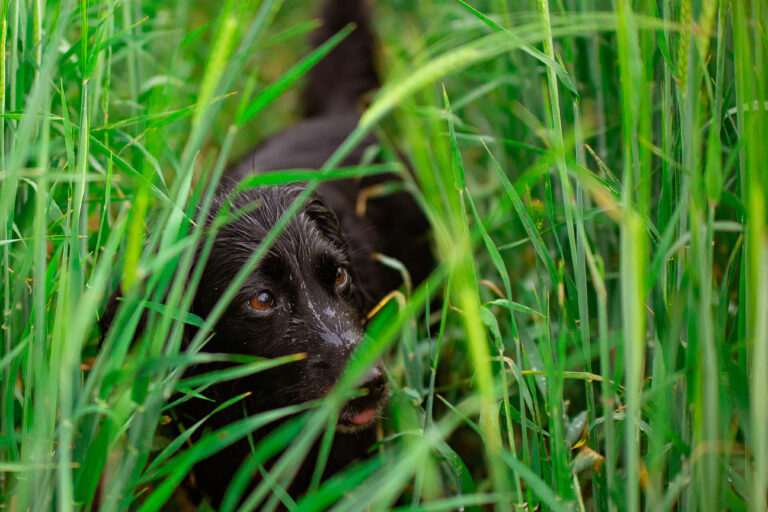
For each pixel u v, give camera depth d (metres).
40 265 1.69
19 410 2.33
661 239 1.81
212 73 1.45
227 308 2.29
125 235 2.16
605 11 2.66
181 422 2.52
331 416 1.59
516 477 1.75
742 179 1.71
